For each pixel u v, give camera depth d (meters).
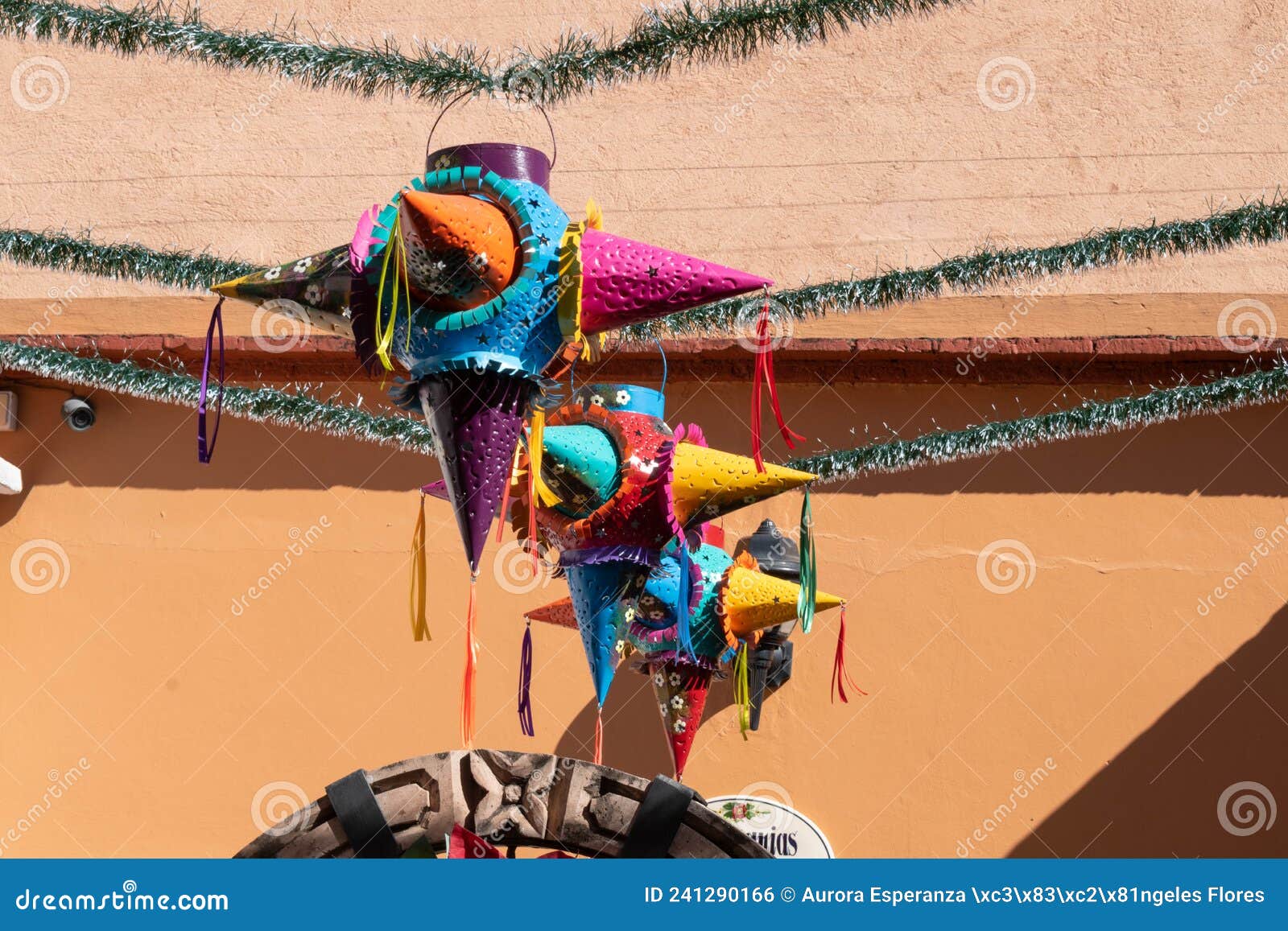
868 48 13.41
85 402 11.55
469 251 5.43
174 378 10.08
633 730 10.49
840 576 10.75
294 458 11.44
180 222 13.66
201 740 10.84
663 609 7.05
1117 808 10.13
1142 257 8.62
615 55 7.63
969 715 10.39
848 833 10.20
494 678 10.76
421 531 6.58
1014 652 10.49
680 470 6.40
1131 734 10.27
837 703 10.48
